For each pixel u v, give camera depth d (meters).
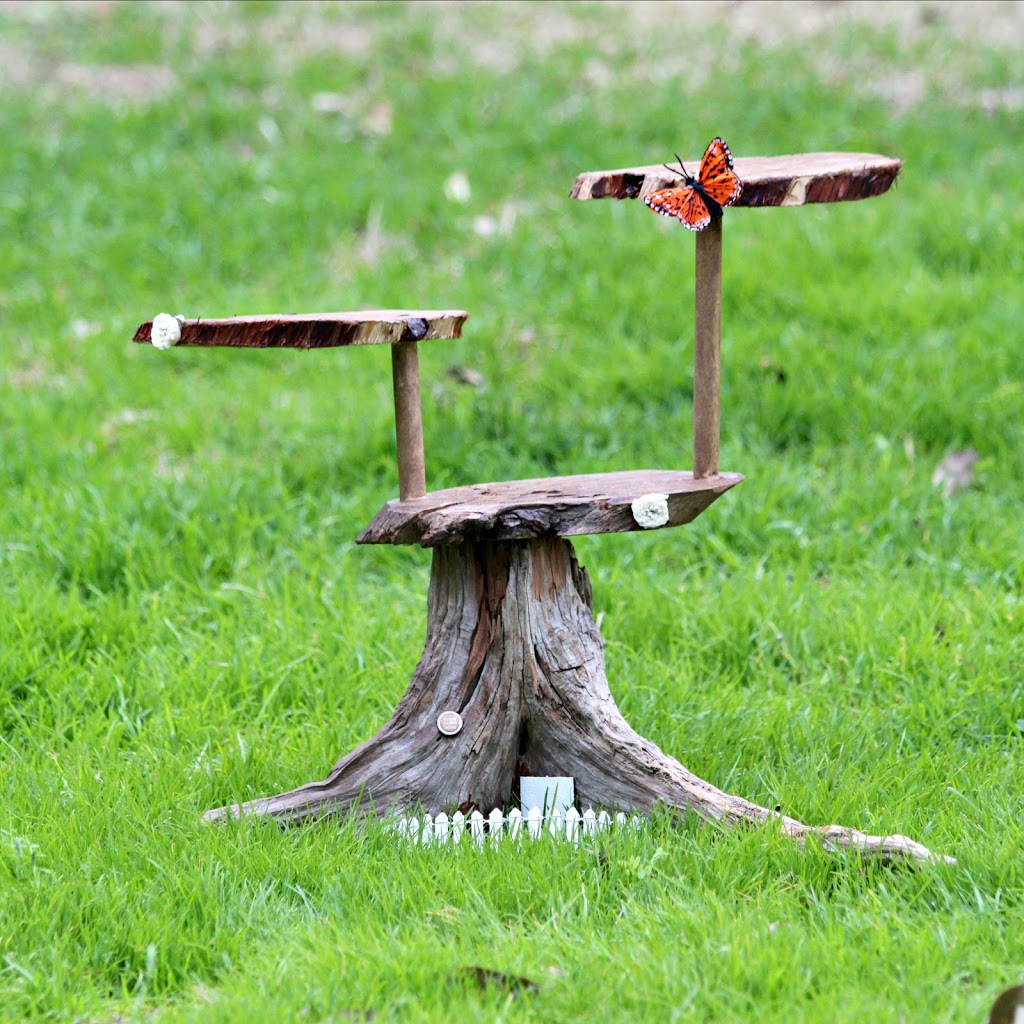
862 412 12.07
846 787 7.15
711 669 9.09
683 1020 5.28
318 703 8.46
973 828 6.75
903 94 19.58
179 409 13.12
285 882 6.45
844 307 13.68
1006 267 14.68
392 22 22.81
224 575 10.42
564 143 18.27
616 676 8.75
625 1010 5.40
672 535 10.76
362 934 5.94
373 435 12.09
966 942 5.79
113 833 6.86
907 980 5.49
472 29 22.70
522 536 6.62
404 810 7.10
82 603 9.74
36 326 15.00
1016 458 11.47
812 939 5.74
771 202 6.36
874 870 6.39
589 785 7.07
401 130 18.92
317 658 9.05
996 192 16.66
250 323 6.51
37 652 8.91
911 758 7.65
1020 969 5.59
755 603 9.52
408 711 7.14
